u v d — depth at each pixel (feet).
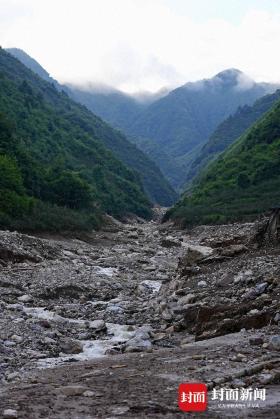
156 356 50.88
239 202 296.51
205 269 88.89
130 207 409.28
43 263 128.57
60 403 34.47
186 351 50.96
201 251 95.45
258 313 58.85
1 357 53.78
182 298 77.15
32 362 53.11
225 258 90.89
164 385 37.99
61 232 201.87
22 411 32.71
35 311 80.18
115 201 380.37
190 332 66.54
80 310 84.38
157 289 105.19
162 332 68.64
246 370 39.99
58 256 145.07
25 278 106.01
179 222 294.05
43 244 150.10
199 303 71.82
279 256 82.02
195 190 394.11
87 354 58.70
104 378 41.52
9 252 128.06
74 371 46.91
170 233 271.49
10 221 184.55
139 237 244.42
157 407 32.78
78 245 184.85
